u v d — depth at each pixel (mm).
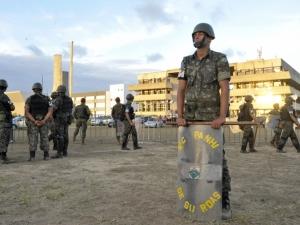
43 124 10156
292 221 4582
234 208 5125
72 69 42000
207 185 4395
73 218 4645
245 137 12797
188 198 4496
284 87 79375
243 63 87375
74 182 6832
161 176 7527
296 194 6051
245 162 9977
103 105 119312
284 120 12750
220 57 4465
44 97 10203
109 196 5770
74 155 11461
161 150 13188
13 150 13094
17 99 63281
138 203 5352
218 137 4359
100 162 9648
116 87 77688
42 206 5195
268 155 11805
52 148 13859
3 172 7926
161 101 97812
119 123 16203
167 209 5004
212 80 4488
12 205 5242
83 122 16375
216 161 4367
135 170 8297
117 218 4625
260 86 84000
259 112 80562
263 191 6258
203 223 4324
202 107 4516
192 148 4480
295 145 12797
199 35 4496
